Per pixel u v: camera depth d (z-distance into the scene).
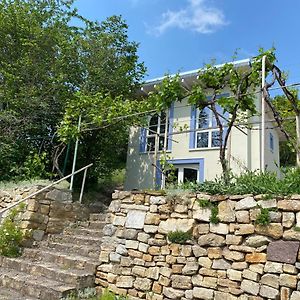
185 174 11.37
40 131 11.27
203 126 11.30
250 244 4.00
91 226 7.25
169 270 4.57
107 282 5.09
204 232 4.42
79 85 11.97
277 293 3.68
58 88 11.28
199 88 6.00
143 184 12.25
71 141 10.49
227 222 4.26
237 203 4.24
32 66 11.10
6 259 6.04
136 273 4.87
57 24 12.19
